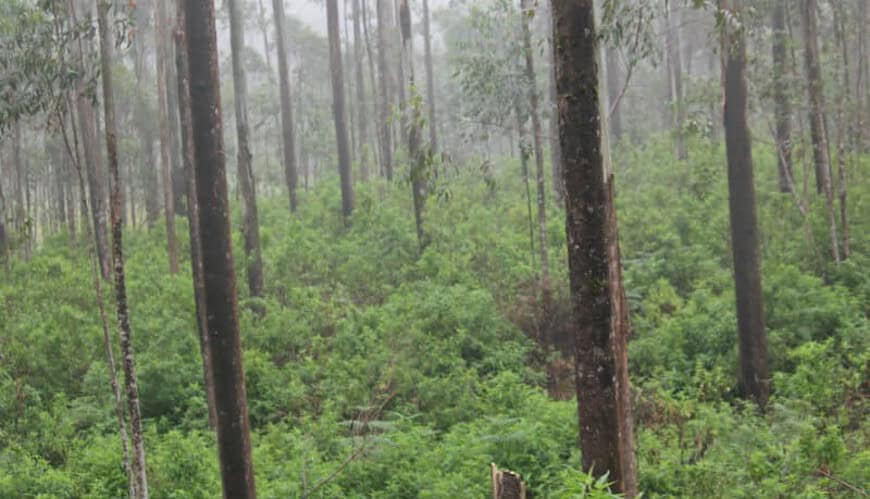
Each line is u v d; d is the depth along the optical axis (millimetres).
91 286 18953
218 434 7715
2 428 12133
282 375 13555
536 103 16219
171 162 27469
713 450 9570
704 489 8773
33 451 11250
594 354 6621
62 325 15438
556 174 24094
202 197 7523
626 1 11594
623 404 7480
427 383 12672
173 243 19688
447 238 19438
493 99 16891
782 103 17812
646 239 18625
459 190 24625
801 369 11156
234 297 7684
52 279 20094
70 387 13922
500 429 9969
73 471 10359
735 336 13297
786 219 18391
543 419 10508
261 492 8977
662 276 16688
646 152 28312
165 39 20938
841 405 10664
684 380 12609
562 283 16203
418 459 9820
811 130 19125
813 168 21297
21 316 16438
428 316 15000
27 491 9711
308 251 19719
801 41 21156
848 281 15508
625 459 7574
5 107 9602
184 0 7395
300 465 9656
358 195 25594
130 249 24422
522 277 17109
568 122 6566
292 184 27266
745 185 12359
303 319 15766
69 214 26891
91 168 21938
